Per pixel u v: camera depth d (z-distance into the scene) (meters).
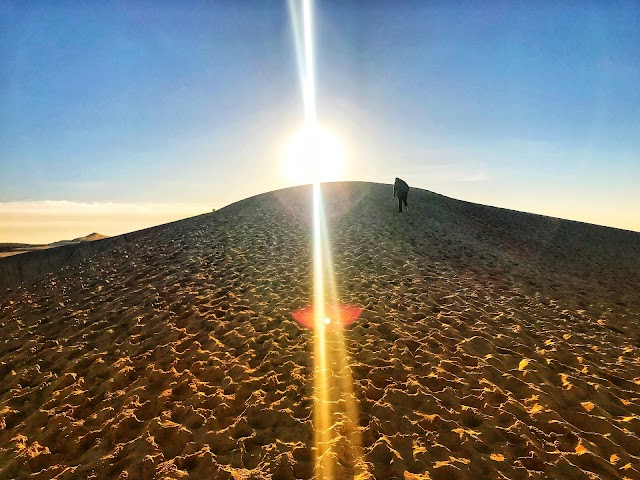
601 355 7.30
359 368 6.27
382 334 7.59
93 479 4.11
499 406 5.30
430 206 22.00
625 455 4.44
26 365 6.93
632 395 5.83
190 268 12.36
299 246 14.36
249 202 22.16
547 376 6.25
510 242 18.22
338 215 18.97
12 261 13.52
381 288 10.36
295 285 10.51
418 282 10.95
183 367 6.47
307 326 7.93
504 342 7.52
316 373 6.11
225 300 9.54
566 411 5.32
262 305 9.15
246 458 4.32
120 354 7.07
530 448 4.47
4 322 9.27
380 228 17.00
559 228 23.19
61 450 4.66
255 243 14.91
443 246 15.50
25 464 4.39
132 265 13.30
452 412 5.18
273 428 4.86
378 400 5.42
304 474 4.08
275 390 5.70
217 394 5.56
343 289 10.24
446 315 8.74
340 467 4.11
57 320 9.02
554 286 12.28
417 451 4.38
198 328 8.00
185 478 4.00
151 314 8.84
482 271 12.98
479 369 6.33
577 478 4.04
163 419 5.04
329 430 4.73
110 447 4.63
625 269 16.44
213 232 16.89
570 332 8.42
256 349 7.02
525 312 9.49
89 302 10.09
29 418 5.31
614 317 9.77
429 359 6.60
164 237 16.70
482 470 4.12
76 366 6.70
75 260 14.46
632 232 24.33
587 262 16.80
